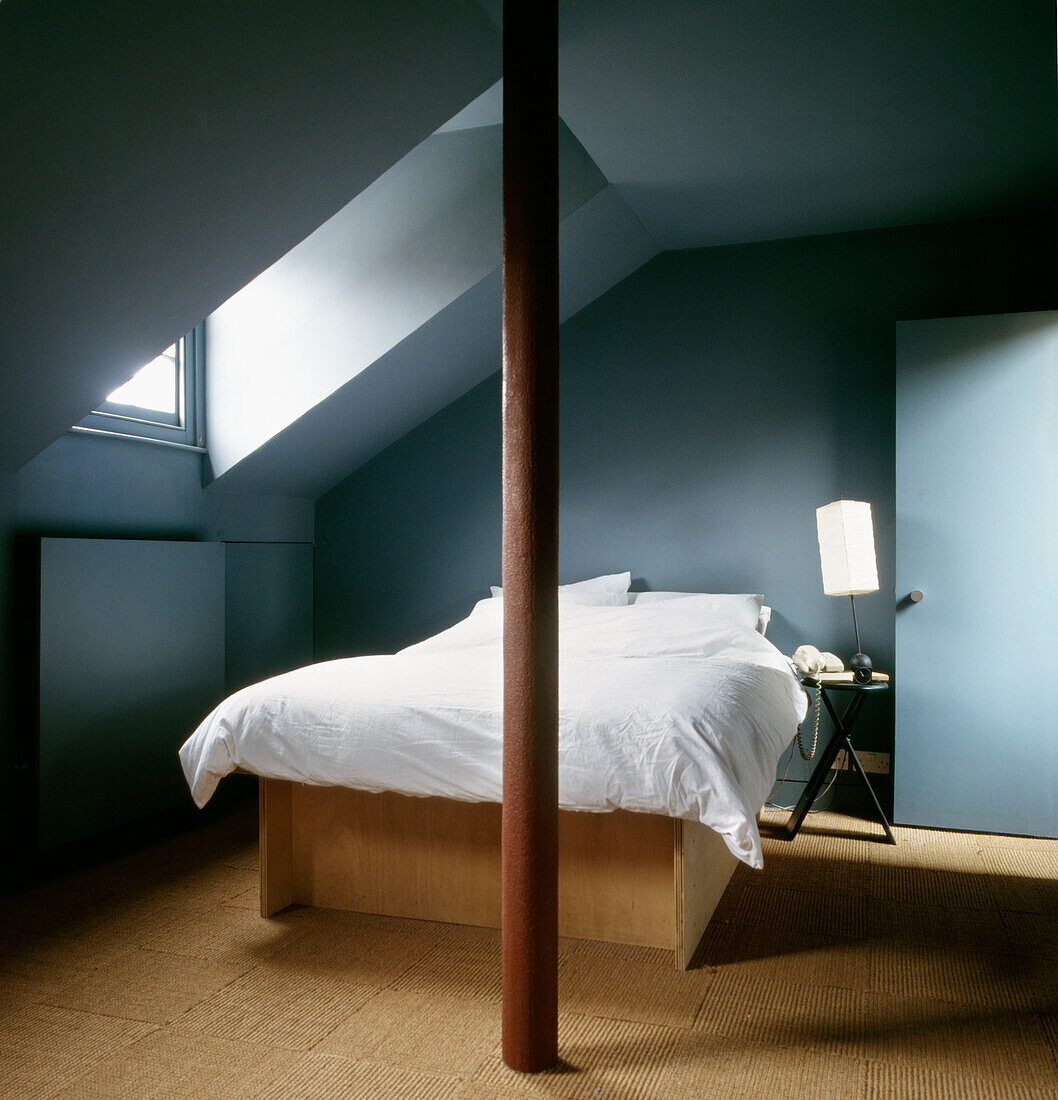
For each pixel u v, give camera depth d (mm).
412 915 2848
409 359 4102
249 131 2627
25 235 2496
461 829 2785
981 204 3979
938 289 4172
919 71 2938
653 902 2619
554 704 2037
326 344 4004
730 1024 2191
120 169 2482
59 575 3277
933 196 3898
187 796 3920
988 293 4117
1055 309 4008
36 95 2154
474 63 2926
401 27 2639
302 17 2404
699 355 4477
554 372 2031
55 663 3262
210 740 2809
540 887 1999
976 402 3723
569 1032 2160
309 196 3002
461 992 2359
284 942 2674
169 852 3527
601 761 2436
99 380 3174
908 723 3814
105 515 3680
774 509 4367
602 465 4617
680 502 4504
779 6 2594
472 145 3797
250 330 4129
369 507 4969
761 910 2922
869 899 3012
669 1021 2209
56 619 3264
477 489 4793
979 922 2811
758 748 2641
